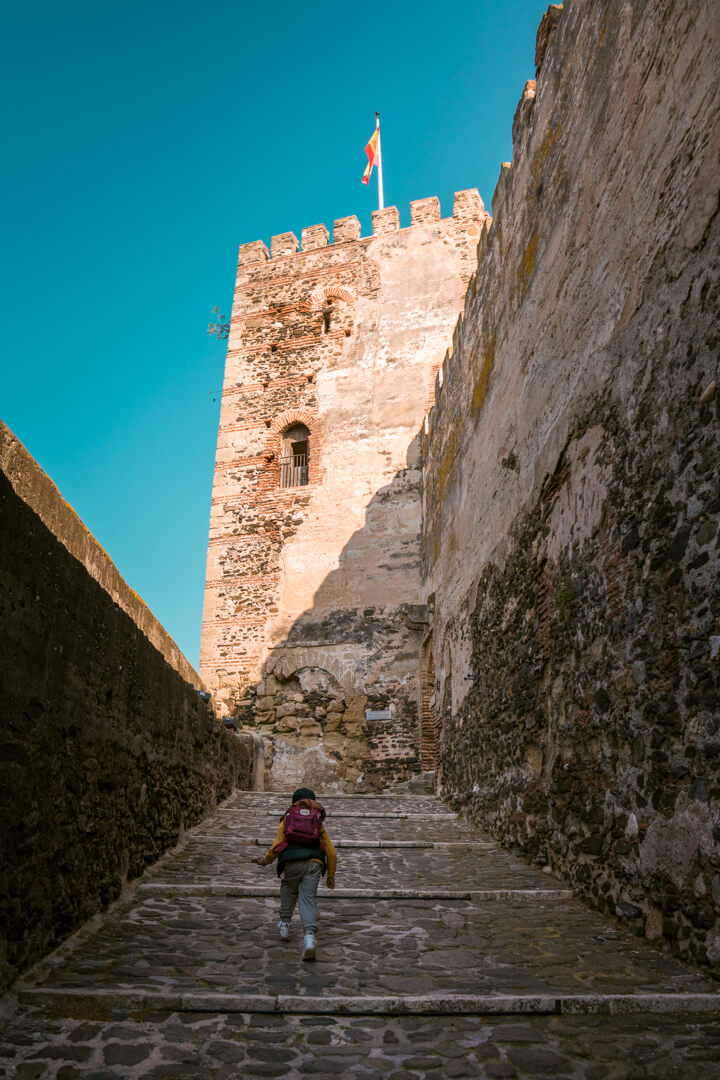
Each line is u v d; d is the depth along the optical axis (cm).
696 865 427
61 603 446
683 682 457
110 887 538
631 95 600
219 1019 357
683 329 491
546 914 547
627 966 427
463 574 1205
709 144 472
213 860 714
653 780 487
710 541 438
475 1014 365
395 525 1794
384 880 649
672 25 532
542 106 855
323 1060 318
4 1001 356
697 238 480
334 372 1980
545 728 723
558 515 727
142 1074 302
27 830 394
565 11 784
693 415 470
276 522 1884
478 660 1050
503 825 841
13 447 666
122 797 571
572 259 727
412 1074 306
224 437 2019
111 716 541
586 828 595
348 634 1741
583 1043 335
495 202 1078
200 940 473
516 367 923
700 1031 346
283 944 471
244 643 1809
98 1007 363
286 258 2156
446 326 1934
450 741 1233
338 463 1888
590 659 610
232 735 1238
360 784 1627
